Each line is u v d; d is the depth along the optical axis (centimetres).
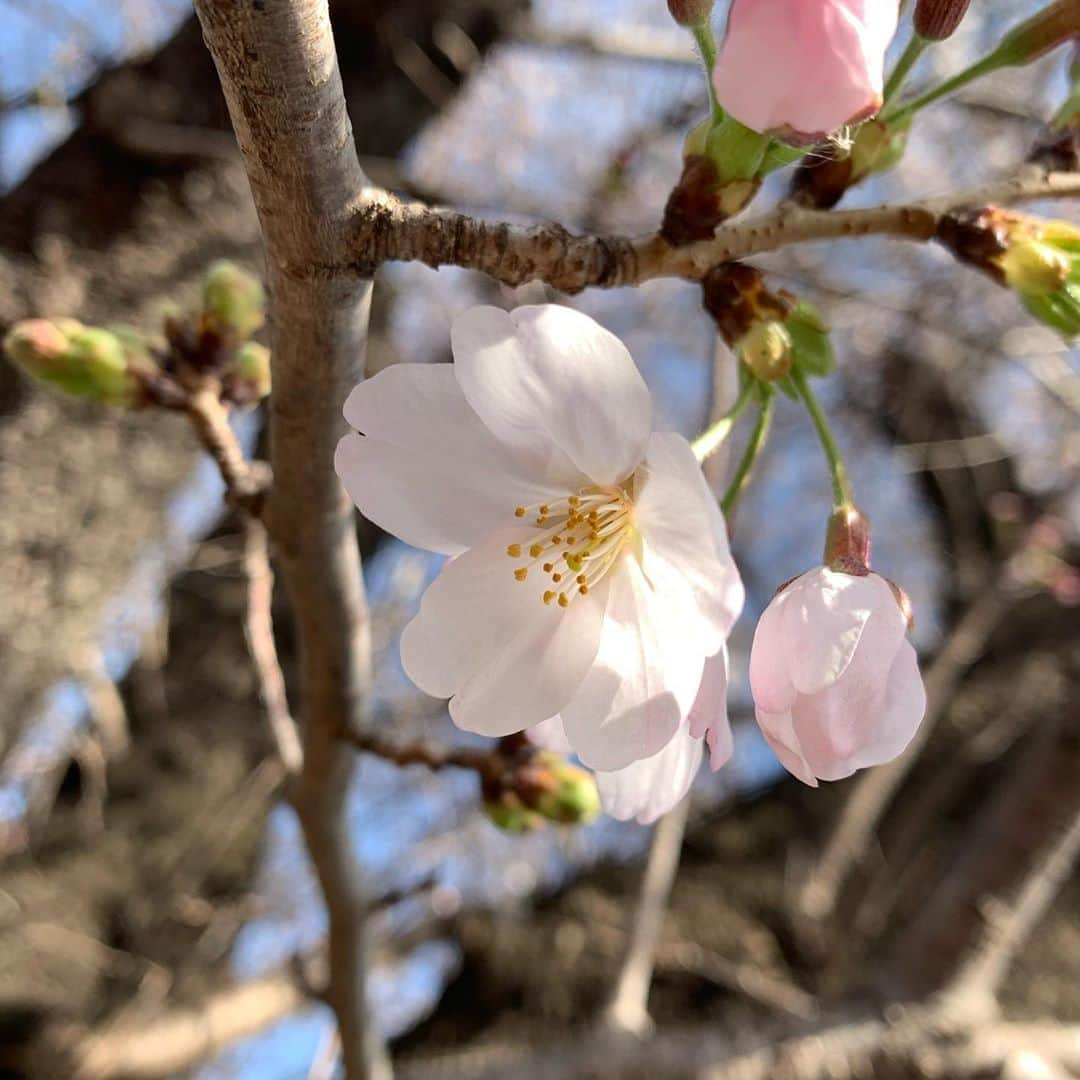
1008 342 32
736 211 7
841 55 6
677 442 6
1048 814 19
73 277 17
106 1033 23
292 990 25
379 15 22
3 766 18
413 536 7
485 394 7
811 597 7
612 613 7
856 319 34
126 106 18
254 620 12
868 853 28
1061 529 31
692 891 27
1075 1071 19
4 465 17
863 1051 18
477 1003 25
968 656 29
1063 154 8
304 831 11
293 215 6
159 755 27
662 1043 18
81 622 18
